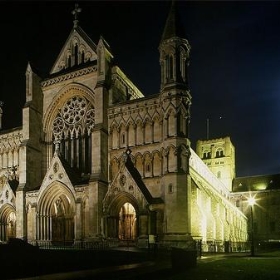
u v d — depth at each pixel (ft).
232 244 207.21
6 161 235.20
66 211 197.98
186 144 178.40
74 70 220.23
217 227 241.55
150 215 171.12
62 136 222.28
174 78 183.32
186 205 171.22
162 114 185.68
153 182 183.21
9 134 236.63
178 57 186.91
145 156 188.24
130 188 176.86
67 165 205.16
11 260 96.12
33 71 226.99
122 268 88.94
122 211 187.21
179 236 167.12
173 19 193.26
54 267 89.15
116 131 198.29
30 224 203.21
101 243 176.04
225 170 422.00
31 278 71.92
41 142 224.74
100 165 190.29
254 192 395.14
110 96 204.13
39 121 225.97
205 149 438.40
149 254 128.77
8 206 217.97
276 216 379.76
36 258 103.86
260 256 145.69
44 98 229.04
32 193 206.39
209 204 226.79
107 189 190.19
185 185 173.17
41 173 221.87
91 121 212.84
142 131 191.93
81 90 217.15
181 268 92.73
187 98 183.52
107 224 179.01
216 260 122.01
